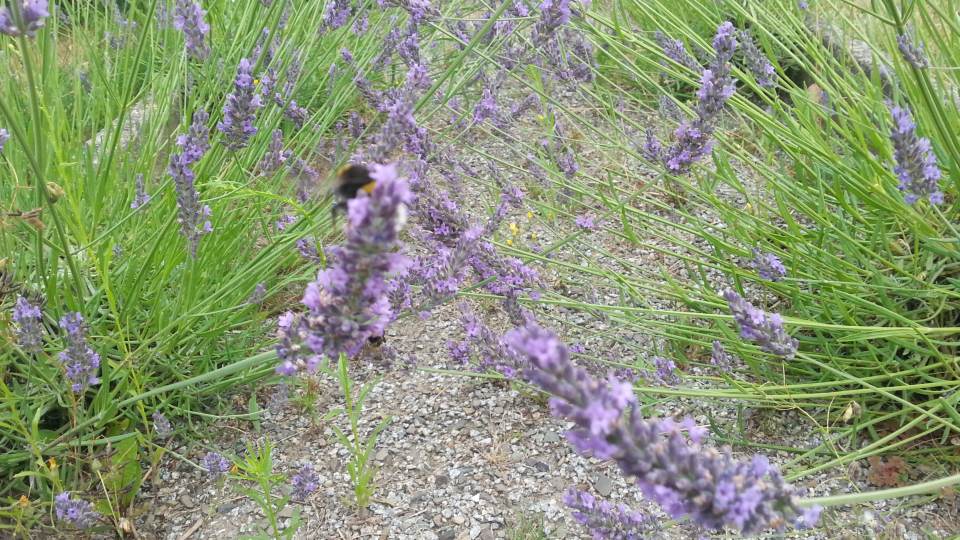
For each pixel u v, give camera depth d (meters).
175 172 1.97
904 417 2.24
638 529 1.72
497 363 2.01
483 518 2.16
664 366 2.26
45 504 2.05
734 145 2.76
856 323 2.33
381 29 3.67
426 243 2.29
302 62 2.97
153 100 2.93
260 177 2.41
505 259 2.29
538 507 2.17
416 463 2.35
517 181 3.51
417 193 2.16
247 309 2.66
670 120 3.48
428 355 2.74
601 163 3.55
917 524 1.98
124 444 2.22
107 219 2.58
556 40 2.88
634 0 2.89
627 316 2.53
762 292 2.74
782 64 3.86
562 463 2.30
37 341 1.94
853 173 2.40
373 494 2.25
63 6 4.03
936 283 2.50
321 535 2.14
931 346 2.09
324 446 2.43
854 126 2.63
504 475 2.28
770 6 3.35
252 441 2.46
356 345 1.30
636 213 2.61
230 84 3.00
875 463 2.15
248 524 2.19
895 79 2.84
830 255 2.43
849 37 3.58
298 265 3.07
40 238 1.98
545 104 3.31
